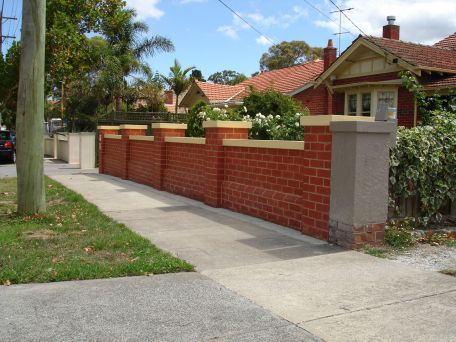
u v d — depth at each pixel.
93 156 21.62
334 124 6.81
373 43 16.80
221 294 4.86
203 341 3.83
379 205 6.79
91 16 20.73
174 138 12.46
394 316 4.31
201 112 14.48
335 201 6.89
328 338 3.88
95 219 8.73
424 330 4.02
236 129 10.34
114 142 17.44
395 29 21.05
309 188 7.42
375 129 6.59
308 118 7.33
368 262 6.00
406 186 7.47
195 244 6.96
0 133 27.33
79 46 20.81
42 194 9.05
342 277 5.41
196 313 4.38
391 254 6.40
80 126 31.89
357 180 6.57
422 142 7.40
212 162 10.35
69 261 5.92
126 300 4.68
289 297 4.78
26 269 5.52
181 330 4.03
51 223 8.35
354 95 18.39
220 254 6.41
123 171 16.16
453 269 5.69
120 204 10.66
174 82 34.81
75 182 15.15
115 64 27.83
